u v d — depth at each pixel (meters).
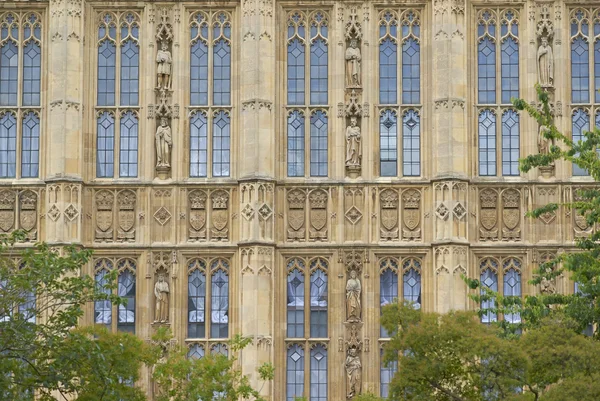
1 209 67.94
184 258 67.62
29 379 50.31
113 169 68.25
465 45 67.94
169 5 69.00
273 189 67.25
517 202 67.62
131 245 67.56
